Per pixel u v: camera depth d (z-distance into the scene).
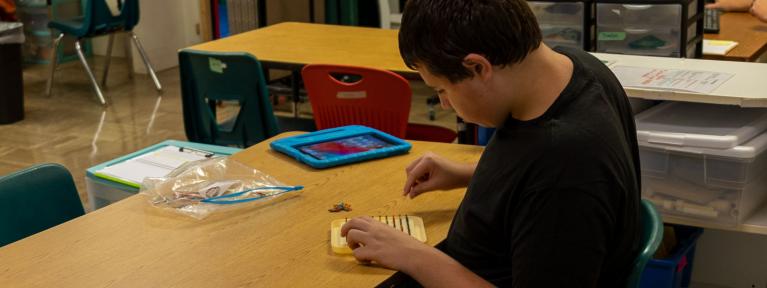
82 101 5.99
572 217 1.33
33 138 5.14
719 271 2.73
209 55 3.38
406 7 1.41
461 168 1.92
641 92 2.33
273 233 1.73
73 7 6.91
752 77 2.42
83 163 4.70
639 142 2.35
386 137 2.29
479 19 1.33
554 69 1.42
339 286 1.51
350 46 3.84
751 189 2.33
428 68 1.40
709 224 2.34
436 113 5.48
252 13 5.50
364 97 3.23
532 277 1.36
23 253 1.66
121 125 5.42
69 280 1.55
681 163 2.33
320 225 1.77
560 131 1.36
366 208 1.86
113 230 1.76
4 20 6.41
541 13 3.39
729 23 4.05
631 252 1.53
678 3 3.11
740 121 2.40
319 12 5.80
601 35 3.30
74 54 7.11
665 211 2.39
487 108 1.41
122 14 6.04
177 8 7.01
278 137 2.33
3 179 1.97
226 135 3.58
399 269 1.54
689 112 2.51
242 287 1.51
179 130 5.33
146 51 6.80
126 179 2.25
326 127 3.38
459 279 1.49
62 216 2.09
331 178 2.04
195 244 1.69
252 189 1.94
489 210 1.46
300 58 3.62
